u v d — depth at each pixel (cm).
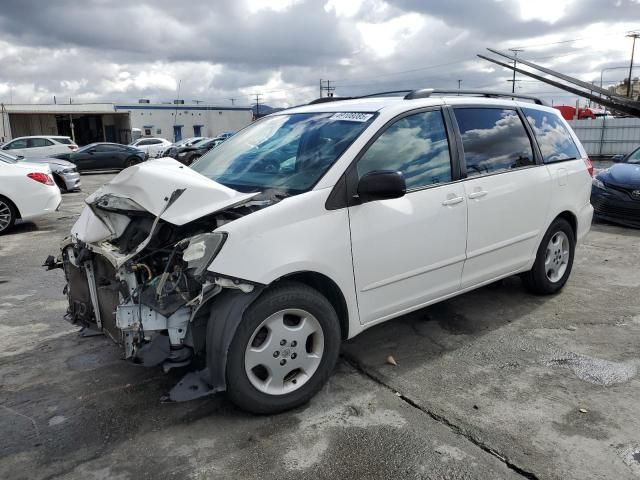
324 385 349
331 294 343
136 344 301
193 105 5597
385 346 412
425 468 271
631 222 845
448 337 427
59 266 398
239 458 281
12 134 4225
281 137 403
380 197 331
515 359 388
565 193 496
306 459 279
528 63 900
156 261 318
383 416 317
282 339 313
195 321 306
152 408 330
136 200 320
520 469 269
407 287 374
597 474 264
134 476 269
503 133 450
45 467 277
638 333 431
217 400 337
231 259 289
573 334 430
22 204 916
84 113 4350
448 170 398
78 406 334
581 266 625
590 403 328
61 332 455
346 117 384
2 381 369
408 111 383
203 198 311
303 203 319
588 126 2877
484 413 319
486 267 431
